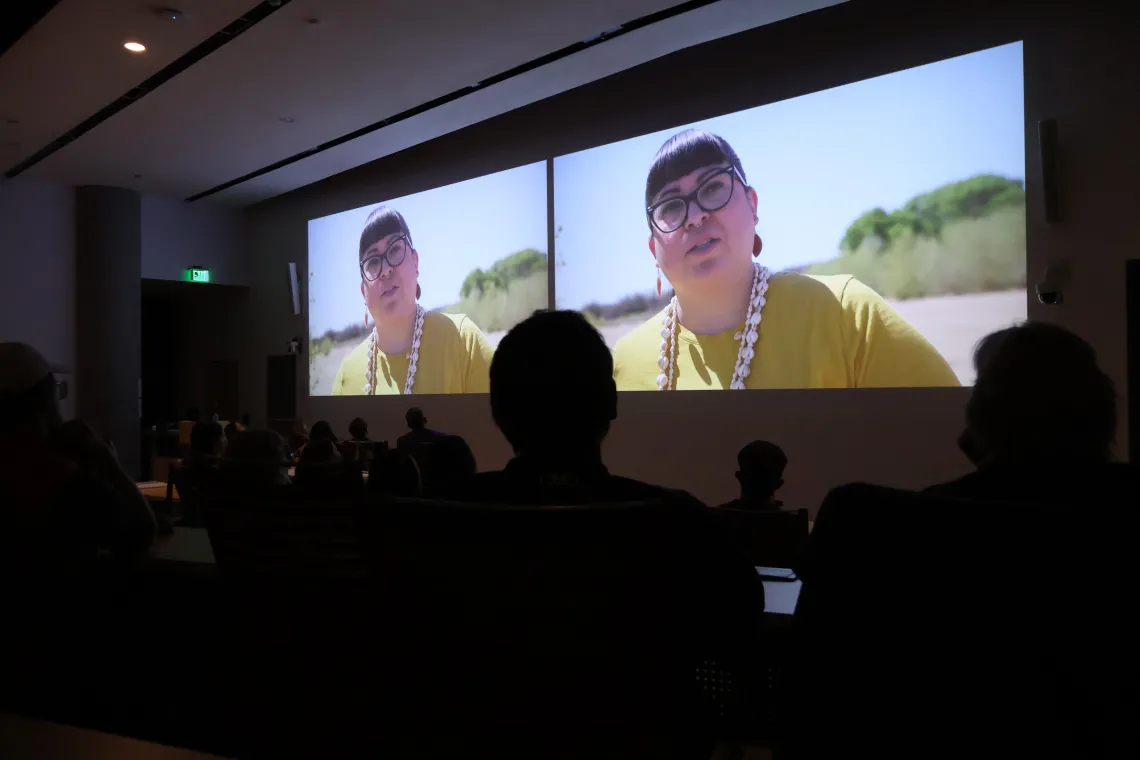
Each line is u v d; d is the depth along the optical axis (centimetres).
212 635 127
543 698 73
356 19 540
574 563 69
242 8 519
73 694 128
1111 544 64
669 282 665
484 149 818
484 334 813
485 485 92
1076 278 474
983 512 68
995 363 89
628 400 688
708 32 567
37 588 125
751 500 272
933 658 69
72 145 800
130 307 970
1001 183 502
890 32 551
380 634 78
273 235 1077
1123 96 461
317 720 92
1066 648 65
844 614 74
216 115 721
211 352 1188
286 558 90
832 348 573
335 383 981
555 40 575
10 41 535
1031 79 492
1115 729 64
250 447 212
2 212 906
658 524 69
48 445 131
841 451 568
